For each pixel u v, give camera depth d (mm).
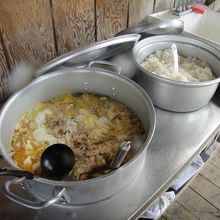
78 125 775
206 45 981
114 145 708
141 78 857
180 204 1405
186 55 1059
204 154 1387
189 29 1361
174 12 1309
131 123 785
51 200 496
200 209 1391
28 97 759
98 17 1007
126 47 992
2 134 631
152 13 1280
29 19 800
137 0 1130
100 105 842
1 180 675
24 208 635
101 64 914
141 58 990
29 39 837
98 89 859
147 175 707
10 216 625
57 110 813
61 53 966
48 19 849
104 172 637
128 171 591
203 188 1483
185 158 754
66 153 625
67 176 621
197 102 847
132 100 797
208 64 1002
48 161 608
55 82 804
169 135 818
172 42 1044
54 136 737
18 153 681
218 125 858
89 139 734
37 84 761
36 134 736
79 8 916
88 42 1040
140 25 1046
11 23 767
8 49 803
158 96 852
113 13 1059
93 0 941
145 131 749
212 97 962
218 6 1671
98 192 583
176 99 828
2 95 876
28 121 764
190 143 797
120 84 796
